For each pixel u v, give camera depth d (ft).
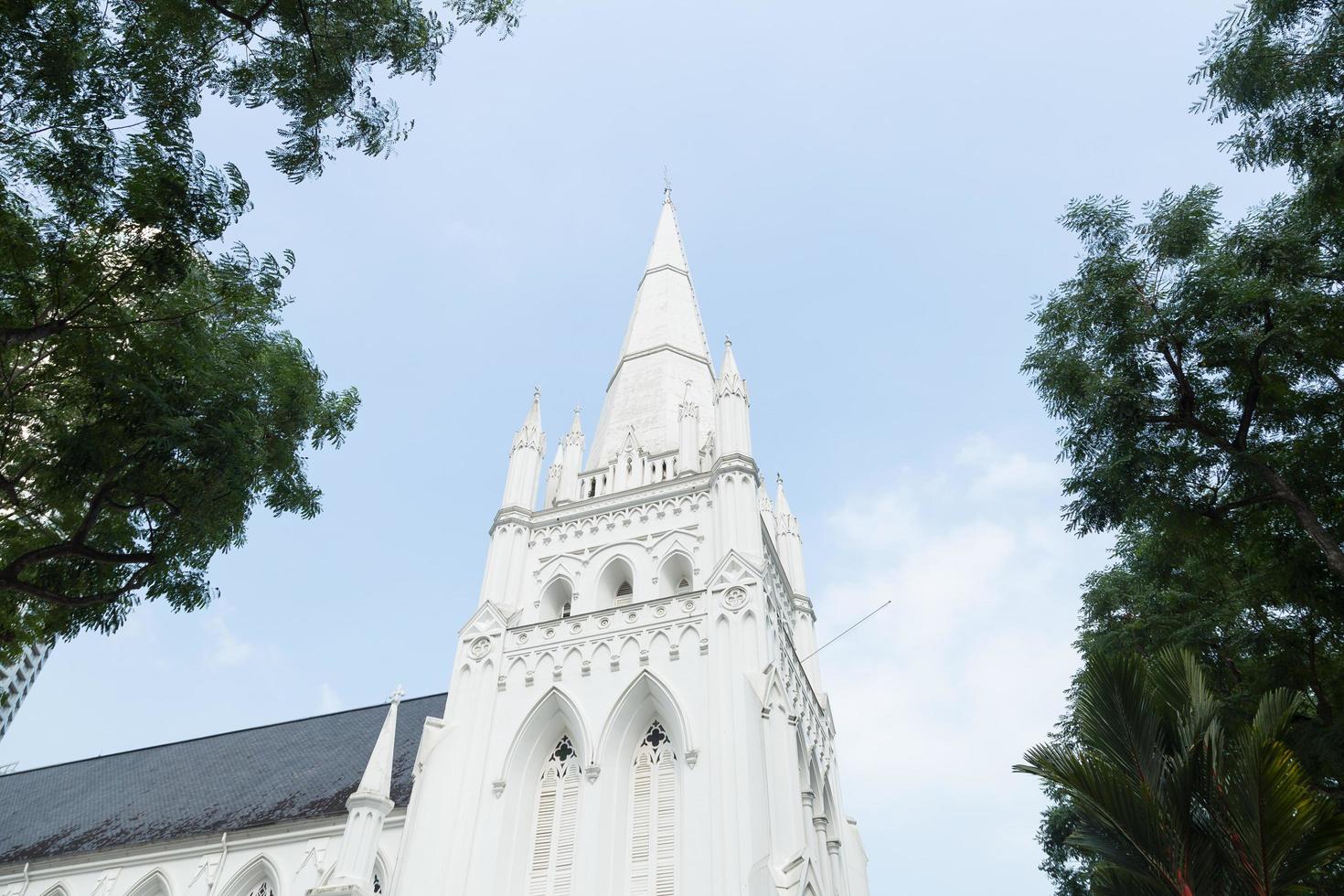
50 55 56.29
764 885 88.22
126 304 67.67
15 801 169.58
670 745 105.91
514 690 116.37
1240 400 83.10
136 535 72.28
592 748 105.81
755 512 126.52
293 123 64.18
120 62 59.52
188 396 68.28
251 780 152.46
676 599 116.67
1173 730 60.85
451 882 99.81
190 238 62.80
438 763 110.52
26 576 72.59
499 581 131.13
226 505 69.97
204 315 73.26
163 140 60.80
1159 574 96.32
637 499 135.74
